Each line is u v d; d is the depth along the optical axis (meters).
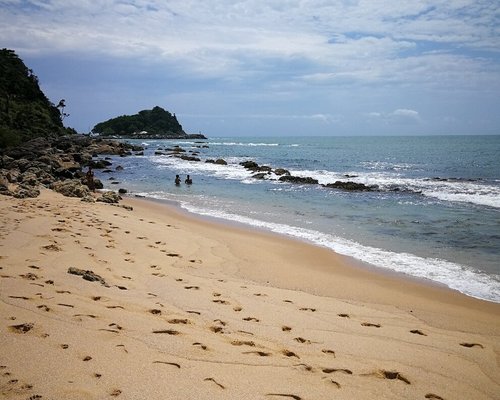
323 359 5.13
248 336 5.63
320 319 6.67
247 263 10.28
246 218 16.70
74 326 5.10
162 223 14.78
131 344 4.84
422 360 5.36
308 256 11.16
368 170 38.41
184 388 3.99
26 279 6.62
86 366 4.17
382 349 5.62
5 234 9.57
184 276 8.57
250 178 32.19
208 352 4.91
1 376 3.79
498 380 4.93
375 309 7.46
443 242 12.62
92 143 69.19
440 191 24.05
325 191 24.78
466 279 9.34
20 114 77.31
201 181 30.62
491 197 21.56
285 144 123.19
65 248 9.07
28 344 4.48
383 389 4.53
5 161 31.69
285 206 19.67
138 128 164.88
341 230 14.41
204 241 12.34
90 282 6.98
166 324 5.67
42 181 23.64
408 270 9.98
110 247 9.97
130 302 6.36
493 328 6.77
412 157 56.91
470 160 49.88
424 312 7.43
